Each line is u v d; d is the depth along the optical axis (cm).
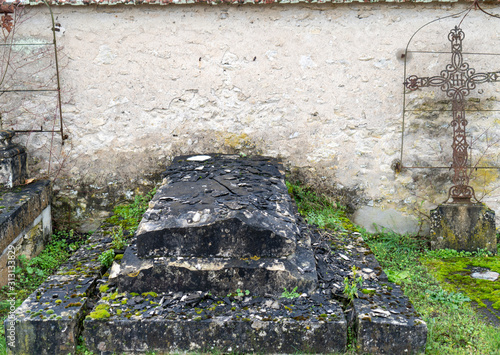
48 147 548
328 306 353
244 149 557
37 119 541
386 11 521
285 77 538
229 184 446
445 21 521
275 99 544
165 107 545
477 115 539
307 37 529
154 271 367
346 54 531
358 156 554
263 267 367
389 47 528
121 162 557
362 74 535
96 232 496
